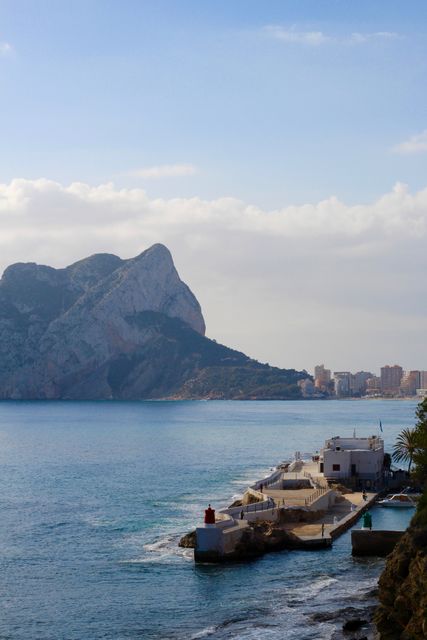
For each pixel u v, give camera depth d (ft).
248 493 467.93
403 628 231.91
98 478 636.48
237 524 359.25
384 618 240.32
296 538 357.20
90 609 278.67
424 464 329.72
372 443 567.59
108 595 293.43
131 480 622.95
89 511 468.75
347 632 247.09
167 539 381.60
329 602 277.85
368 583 300.40
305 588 295.28
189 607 278.05
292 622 258.57
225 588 298.15
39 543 378.32
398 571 240.53
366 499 480.23
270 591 293.02
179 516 447.83
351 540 350.43
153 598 288.71
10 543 378.73
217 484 596.29
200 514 454.40
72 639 251.80
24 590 301.22
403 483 540.52
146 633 254.88
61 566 334.24
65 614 273.95
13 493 549.95
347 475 530.27
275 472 590.14
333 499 460.55
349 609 267.39
